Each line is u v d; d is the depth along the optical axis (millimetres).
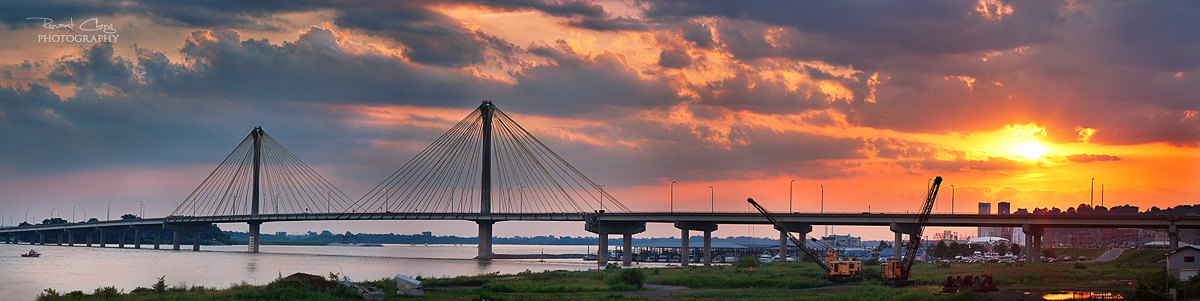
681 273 170125
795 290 130875
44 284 160125
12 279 172750
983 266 192250
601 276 154250
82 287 152625
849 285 142125
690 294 120625
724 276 153000
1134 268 178000
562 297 114562
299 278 109938
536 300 109562
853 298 112500
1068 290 125875
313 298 99625
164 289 112875
